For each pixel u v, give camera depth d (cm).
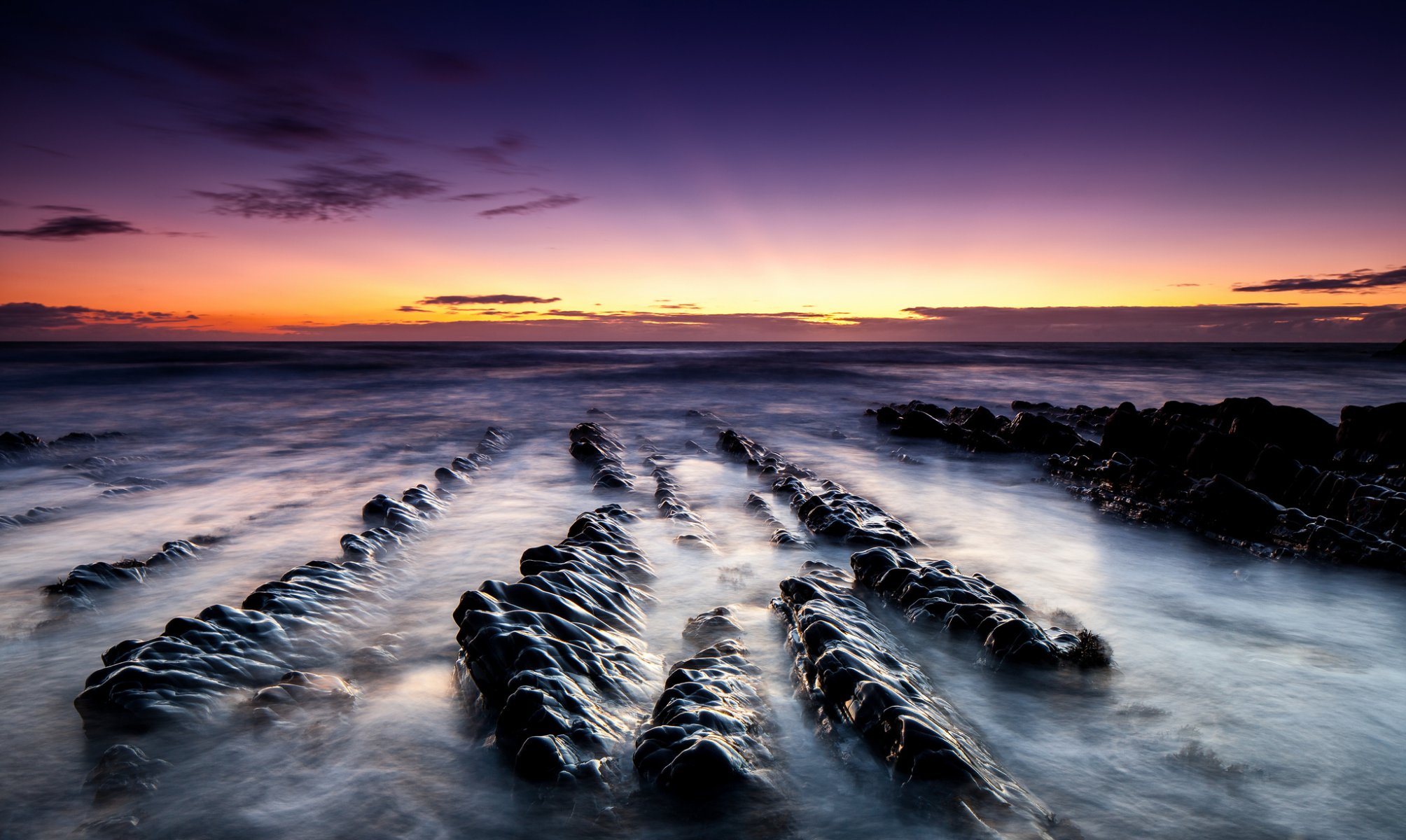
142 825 465
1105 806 496
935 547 1188
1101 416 3000
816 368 6681
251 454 2016
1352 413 1714
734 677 649
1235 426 1909
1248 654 764
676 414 3112
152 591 916
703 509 1387
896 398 4006
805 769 527
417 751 549
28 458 1869
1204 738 587
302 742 556
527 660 607
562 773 500
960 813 470
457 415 2989
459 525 1254
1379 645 791
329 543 1130
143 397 3603
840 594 852
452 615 837
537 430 2594
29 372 4872
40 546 1120
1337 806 497
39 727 584
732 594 918
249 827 465
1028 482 1736
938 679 690
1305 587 992
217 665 638
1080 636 743
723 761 495
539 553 905
